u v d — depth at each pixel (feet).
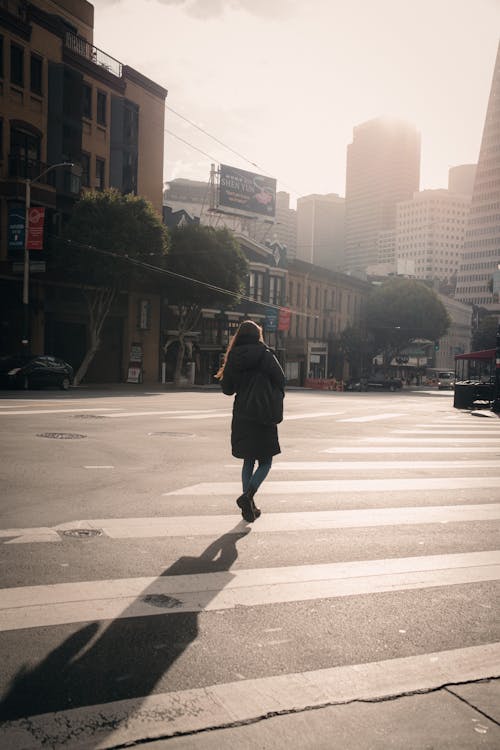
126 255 109.19
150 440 34.83
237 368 18.38
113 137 134.10
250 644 10.95
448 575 14.96
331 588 13.78
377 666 10.37
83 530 17.33
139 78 140.87
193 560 15.19
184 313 151.23
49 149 116.98
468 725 8.79
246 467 18.86
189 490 22.81
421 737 8.48
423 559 16.08
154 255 116.47
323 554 16.14
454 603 13.24
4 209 107.86
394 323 243.60
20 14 110.22
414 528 19.01
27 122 110.42
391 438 41.63
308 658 10.54
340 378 236.43
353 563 15.53
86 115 127.95
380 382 208.85
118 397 70.44
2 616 11.57
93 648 10.50
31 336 115.03
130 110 139.03
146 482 23.91
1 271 107.45
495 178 614.75
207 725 8.53
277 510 20.53
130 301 137.69
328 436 41.27
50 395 69.51
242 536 17.39
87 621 11.53
